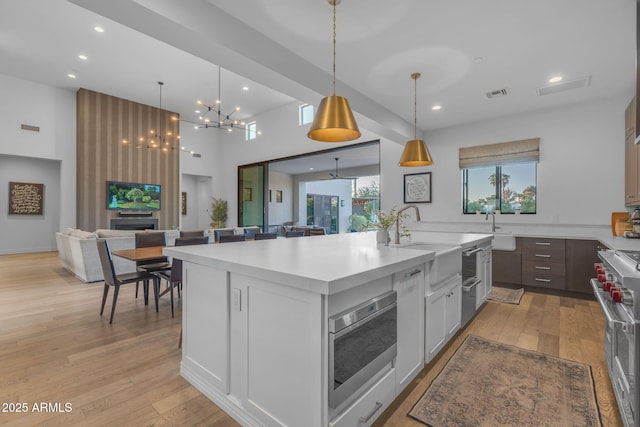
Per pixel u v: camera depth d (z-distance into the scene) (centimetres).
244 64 269
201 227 1080
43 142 693
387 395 162
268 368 146
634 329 130
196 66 588
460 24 255
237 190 928
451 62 316
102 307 316
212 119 916
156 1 201
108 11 200
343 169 1067
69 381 196
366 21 252
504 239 424
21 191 777
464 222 505
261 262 160
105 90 718
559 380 200
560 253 387
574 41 275
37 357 228
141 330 280
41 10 420
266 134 837
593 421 161
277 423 142
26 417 162
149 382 196
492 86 369
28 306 347
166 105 813
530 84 362
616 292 143
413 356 189
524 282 412
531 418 163
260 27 261
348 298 136
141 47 518
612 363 176
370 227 264
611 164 395
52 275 502
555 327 290
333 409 129
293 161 924
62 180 716
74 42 502
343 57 308
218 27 237
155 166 837
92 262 451
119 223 775
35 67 600
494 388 191
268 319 146
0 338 261
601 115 402
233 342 165
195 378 191
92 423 158
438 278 214
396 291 169
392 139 510
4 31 471
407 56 306
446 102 418
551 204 435
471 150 497
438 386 193
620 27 254
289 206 1174
